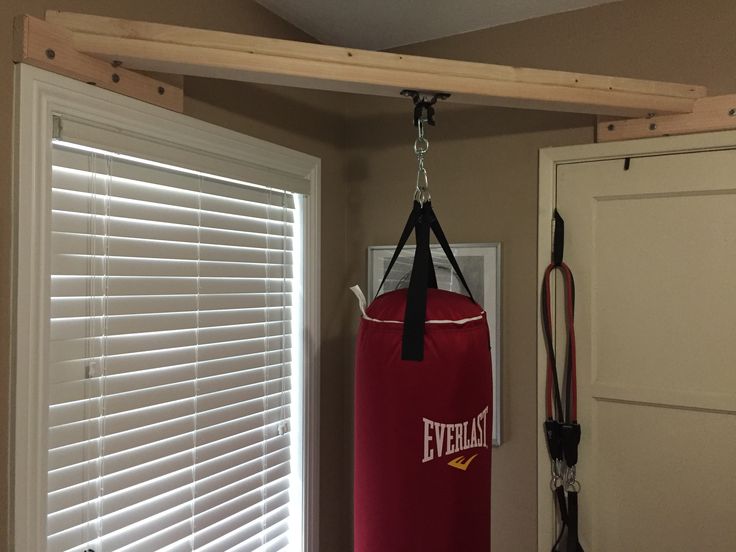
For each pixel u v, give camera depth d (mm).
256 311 1851
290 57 1272
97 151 1320
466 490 1267
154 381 1479
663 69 1765
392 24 2008
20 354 1146
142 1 1441
